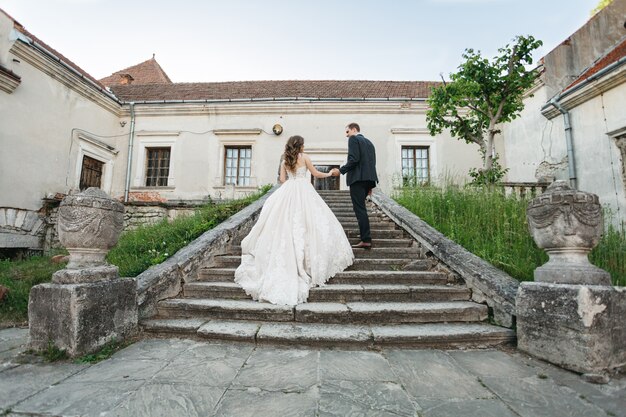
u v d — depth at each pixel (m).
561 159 8.83
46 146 9.86
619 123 7.01
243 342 2.66
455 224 4.77
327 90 14.43
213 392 1.85
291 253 3.46
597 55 9.73
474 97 7.70
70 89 10.80
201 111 13.30
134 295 2.86
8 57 8.66
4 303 3.62
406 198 7.08
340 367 2.20
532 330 2.43
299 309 3.00
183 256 3.85
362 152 4.55
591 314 2.10
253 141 13.16
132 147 13.21
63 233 2.57
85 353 2.34
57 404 1.72
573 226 2.33
